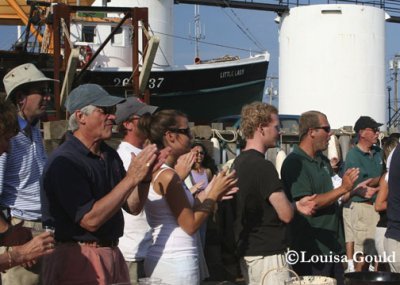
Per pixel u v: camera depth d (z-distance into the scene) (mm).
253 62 19344
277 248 4293
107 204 3326
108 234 3576
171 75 17656
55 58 12914
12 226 3660
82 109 3547
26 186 4238
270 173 4242
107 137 3572
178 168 4266
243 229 4336
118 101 3559
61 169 3408
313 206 4512
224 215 4488
